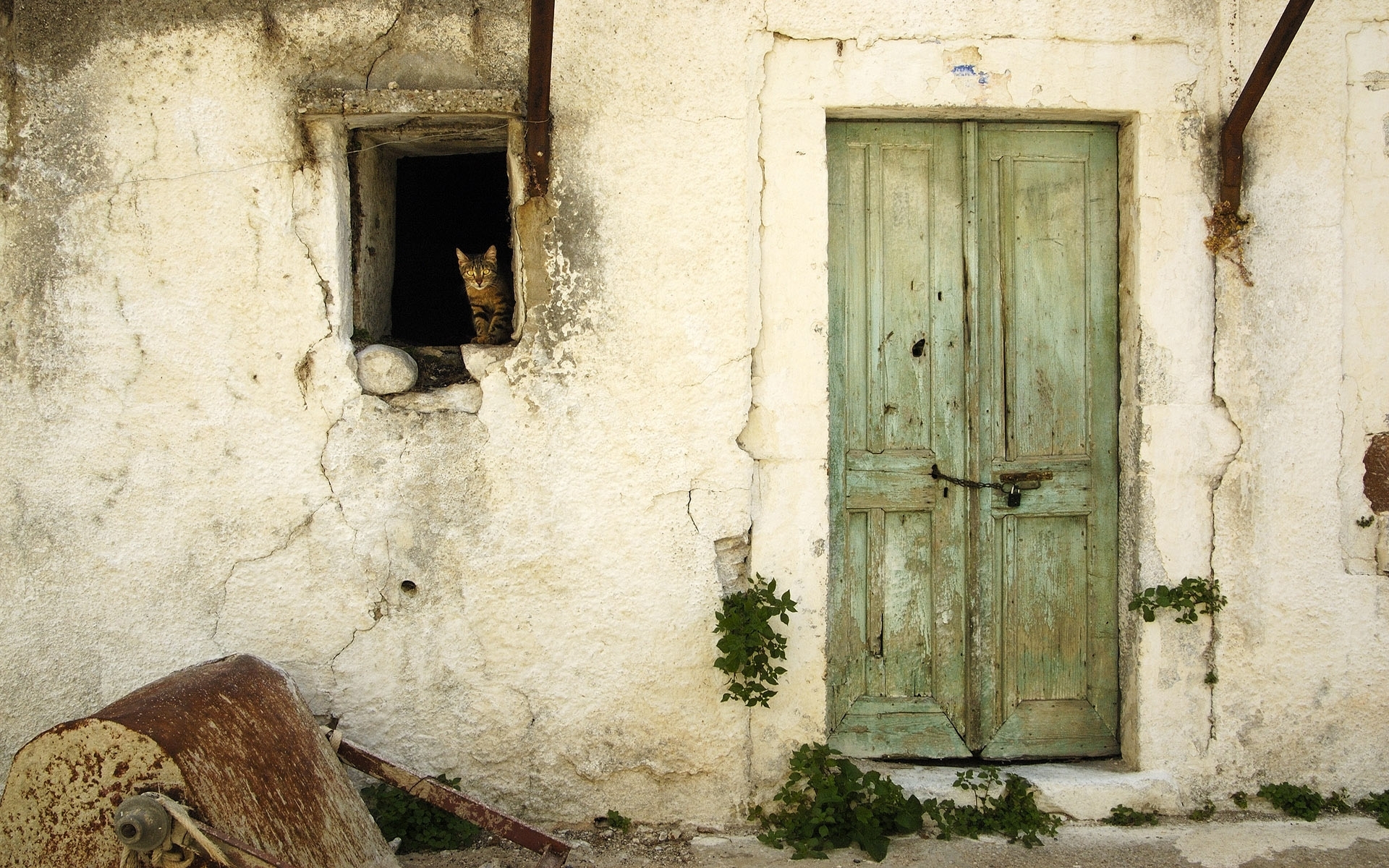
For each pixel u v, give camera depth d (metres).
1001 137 3.38
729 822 3.22
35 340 3.11
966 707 3.43
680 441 3.18
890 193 3.37
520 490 3.18
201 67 3.10
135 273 3.11
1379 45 3.28
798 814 3.17
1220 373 3.28
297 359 3.15
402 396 3.18
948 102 3.19
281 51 3.11
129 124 3.10
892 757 3.42
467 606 3.19
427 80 3.13
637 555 3.20
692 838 3.17
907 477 3.39
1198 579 3.29
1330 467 3.30
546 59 2.86
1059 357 3.41
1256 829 3.18
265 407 3.15
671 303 3.17
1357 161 3.28
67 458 3.12
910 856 3.02
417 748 3.20
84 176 3.09
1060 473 3.41
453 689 3.20
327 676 3.18
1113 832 3.17
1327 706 3.31
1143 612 3.25
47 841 2.18
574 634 3.20
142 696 2.40
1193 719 3.31
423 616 3.19
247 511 3.15
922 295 3.38
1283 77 3.26
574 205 3.14
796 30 3.16
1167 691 3.30
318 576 3.17
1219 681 3.30
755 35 3.15
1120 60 3.22
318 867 2.39
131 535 3.14
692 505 3.19
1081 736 3.45
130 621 3.15
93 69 3.08
